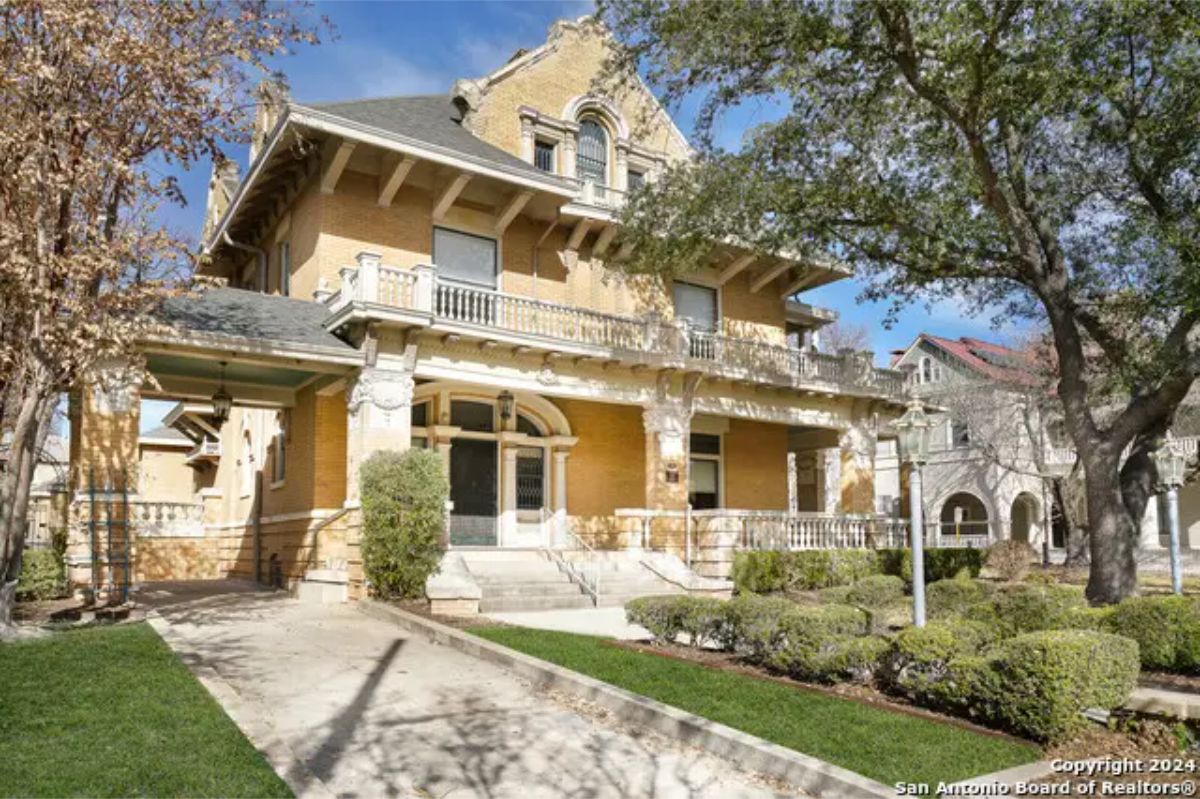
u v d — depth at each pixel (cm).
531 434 2080
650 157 2338
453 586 1310
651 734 721
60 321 1080
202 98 1183
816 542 2125
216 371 1677
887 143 1575
